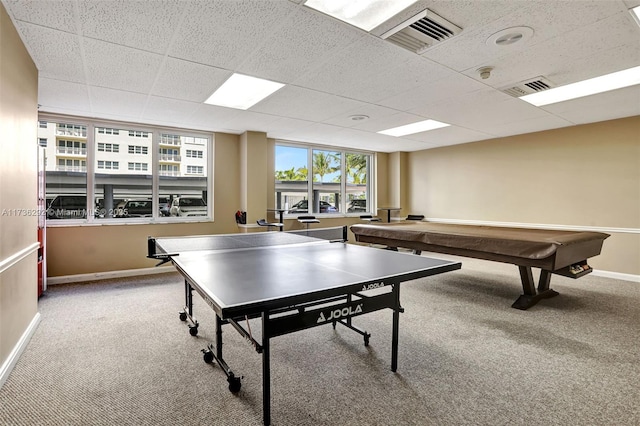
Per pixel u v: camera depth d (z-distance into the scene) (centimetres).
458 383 199
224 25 217
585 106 398
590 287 413
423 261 228
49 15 203
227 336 265
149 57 263
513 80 312
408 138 604
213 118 453
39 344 249
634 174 446
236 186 559
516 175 570
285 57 264
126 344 251
